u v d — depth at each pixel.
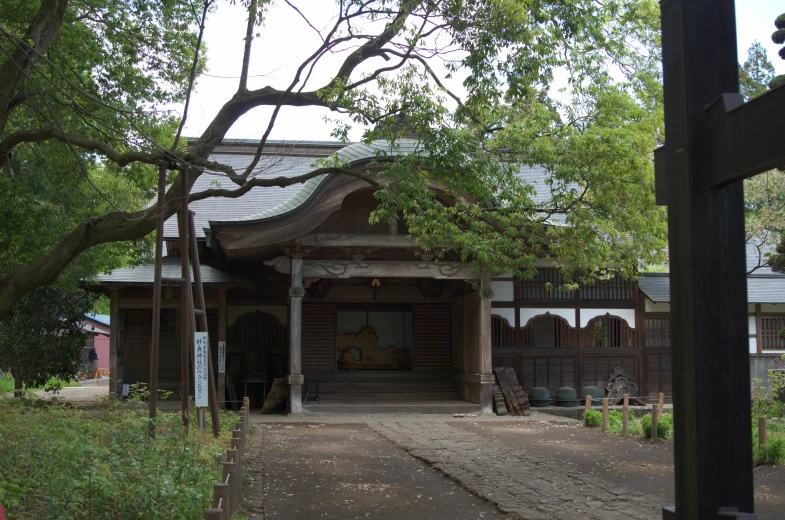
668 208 3.84
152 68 15.19
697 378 3.51
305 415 20.30
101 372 44.34
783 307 24.14
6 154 11.81
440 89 13.34
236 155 28.59
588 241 15.17
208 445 10.35
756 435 14.47
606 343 23.45
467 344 22.58
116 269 22.55
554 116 15.52
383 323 24.98
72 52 14.64
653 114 15.84
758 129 3.24
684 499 3.62
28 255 15.71
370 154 19.72
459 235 14.23
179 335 23.73
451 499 9.34
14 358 22.17
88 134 15.31
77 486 6.53
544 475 10.89
